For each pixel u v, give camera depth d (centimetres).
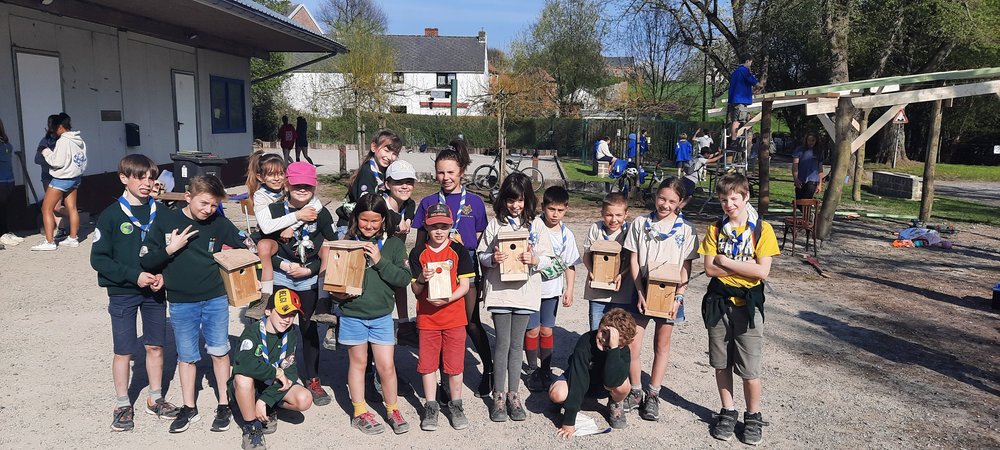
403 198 502
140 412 457
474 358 585
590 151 3588
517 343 462
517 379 468
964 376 574
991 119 3325
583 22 4259
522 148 3719
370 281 425
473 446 430
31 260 841
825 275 916
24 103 1021
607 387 438
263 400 414
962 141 3616
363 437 436
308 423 454
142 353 563
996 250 1142
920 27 2578
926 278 923
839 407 505
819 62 2894
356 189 526
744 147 1551
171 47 1452
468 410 482
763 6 2205
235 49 1670
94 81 1184
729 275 432
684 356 599
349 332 427
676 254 459
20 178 1012
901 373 577
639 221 468
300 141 2373
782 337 664
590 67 4284
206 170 1150
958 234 1307
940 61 2666
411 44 5562
